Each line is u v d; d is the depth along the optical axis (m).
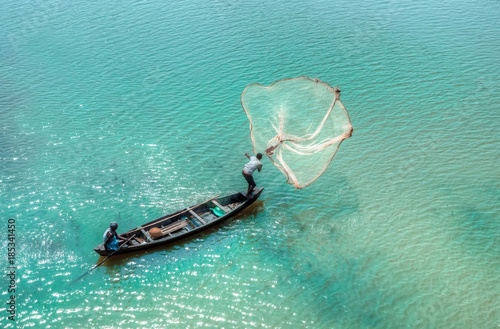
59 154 23.44
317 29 38.34
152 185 20.95
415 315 14.12
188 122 26.28
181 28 39.94
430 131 24.17
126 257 16.78
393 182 20.48
